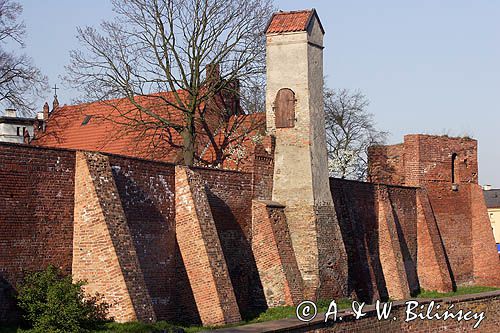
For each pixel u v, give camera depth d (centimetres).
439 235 4969
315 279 3597
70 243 2695
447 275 4856
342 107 7019
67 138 5300
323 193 3762
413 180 5019
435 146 5116
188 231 3112
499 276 5153
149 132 4859
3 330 2411
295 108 3741
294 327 2853
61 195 2678
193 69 4597
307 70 3753
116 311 2608
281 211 3656
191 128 4522
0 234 2483
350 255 4134
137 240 2950
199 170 3300
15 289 2511
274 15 3875
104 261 2636
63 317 2455
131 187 2942
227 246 3416
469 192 5322
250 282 3531
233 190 3484
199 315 3067
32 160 2595
